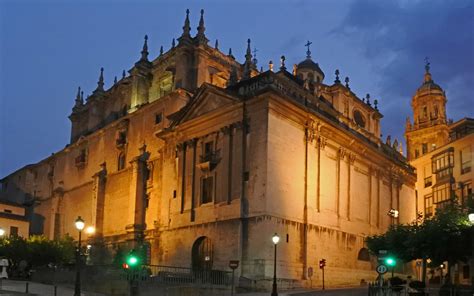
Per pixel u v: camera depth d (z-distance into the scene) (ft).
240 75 196.85
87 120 238.27
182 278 125.90
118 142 198.29
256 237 132.05
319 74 211.20
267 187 133.28
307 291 124.16
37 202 254.68
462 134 215.51
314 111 151.74
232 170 144.15
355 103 197.67
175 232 156.04
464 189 189.57
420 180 224.94
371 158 181.57
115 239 184.65
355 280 158.40
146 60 203.82
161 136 170.60
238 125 144.87
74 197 224.94
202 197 152.35
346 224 160.15
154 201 175.52
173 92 175.83
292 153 143.95
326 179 155.74
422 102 263.70
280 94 140.05
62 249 184.55
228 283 128.77
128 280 118.52
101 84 233.35
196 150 158.40
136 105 199.00
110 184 198.90
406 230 135.74
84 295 118.42
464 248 116.16
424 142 255.29
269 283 126.00
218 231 141.90
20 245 182.80
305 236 141.79
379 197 183.11
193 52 186.70
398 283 110.32
